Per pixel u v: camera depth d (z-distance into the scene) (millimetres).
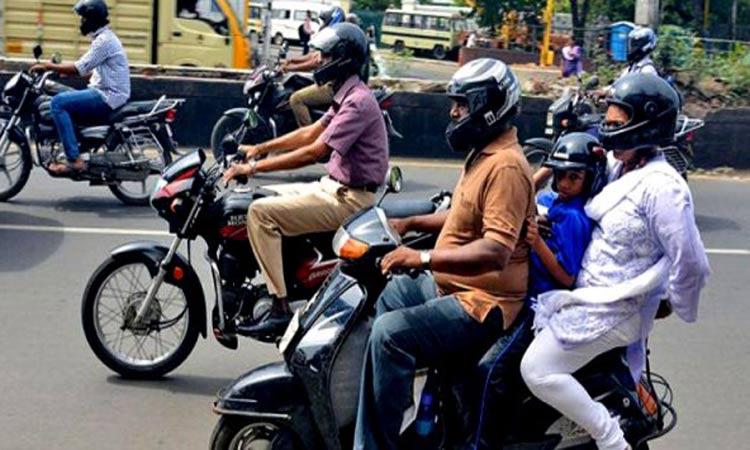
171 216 6137
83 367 6523
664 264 4211
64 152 10516
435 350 4293
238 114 12273
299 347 4402
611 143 4242
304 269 6137
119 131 10594
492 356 4336
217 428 4559
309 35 22375
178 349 6340
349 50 6105
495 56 35312
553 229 4348
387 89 13109
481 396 4332
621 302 4223
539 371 4266
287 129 12211
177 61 19422
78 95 10477
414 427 4395
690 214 4145
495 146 4293
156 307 6254
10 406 5934
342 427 4430
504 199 4180
